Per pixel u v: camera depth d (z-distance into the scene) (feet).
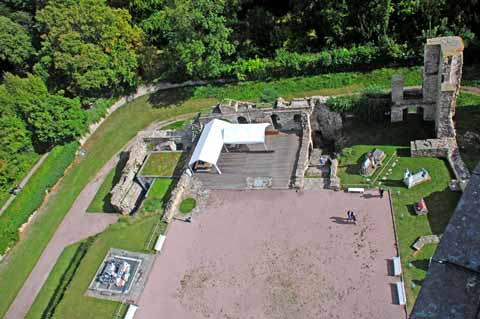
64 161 233.14
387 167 169.58
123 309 153.48
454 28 204.44
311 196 168.86
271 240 159.33
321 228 157.69
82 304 159.12
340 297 138.31
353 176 170.71
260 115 198.70
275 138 198.18
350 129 192.34
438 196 154.30
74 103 241.96
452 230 38.04
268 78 238.89
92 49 241.55
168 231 172.55
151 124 244.42
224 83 246.27
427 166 165.07
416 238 145.48
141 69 263.49
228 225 168.14
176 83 254.47
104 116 256.52
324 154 193.88
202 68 233.76
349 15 222.89
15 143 227.61
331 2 220.02
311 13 235.20
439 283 36.73
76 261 181.98
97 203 215.31
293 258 152.05
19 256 202.69
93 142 246.47
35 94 234.38
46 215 216.95
